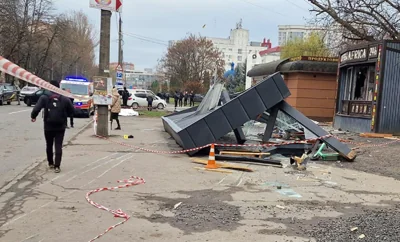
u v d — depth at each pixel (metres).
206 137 10.38
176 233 4.84
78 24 75.44
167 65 67.25
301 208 6.10
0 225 4.90
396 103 17.02
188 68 64.62
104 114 14.26
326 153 11.23
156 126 20.06
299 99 26.20
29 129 15.98
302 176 8.59
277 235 4.87
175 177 7.96
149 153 10.88
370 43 17.72
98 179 7.54
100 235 4.68
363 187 7.75
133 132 16.55
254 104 10.81
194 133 10.34
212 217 5.50
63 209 5.61
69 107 8.09
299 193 7.06
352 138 16.08
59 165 8.01
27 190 6.57
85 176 7.74
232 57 129.00
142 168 8.75
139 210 5.70
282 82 11.18
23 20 44.84
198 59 64.81
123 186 7.07
